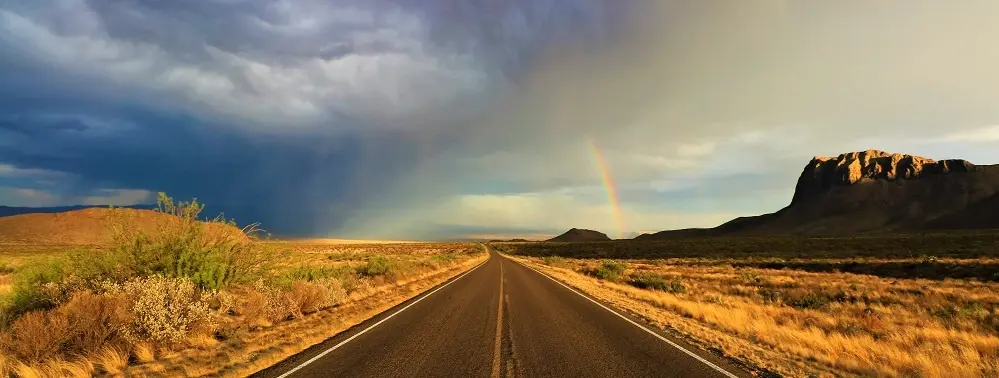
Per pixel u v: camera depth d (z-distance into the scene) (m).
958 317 15.59
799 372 6.63
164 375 6.13
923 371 6.91
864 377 6.51
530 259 73.88
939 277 29.48
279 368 6.49
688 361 7.25
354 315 11.78
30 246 51.16
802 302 19.91
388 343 8.41
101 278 9.66
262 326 9.92
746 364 7.09
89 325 6.98
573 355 7.64
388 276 22.56
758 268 43.81
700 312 13.48
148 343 7.32
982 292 21.11
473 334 9.52
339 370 6.41
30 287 9.02
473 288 21.06
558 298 17.34
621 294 20.47
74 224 60.78
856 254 49.94
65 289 9.12
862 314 16.48
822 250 58.00
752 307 17.38
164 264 10.77
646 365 6.96
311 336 8.84
